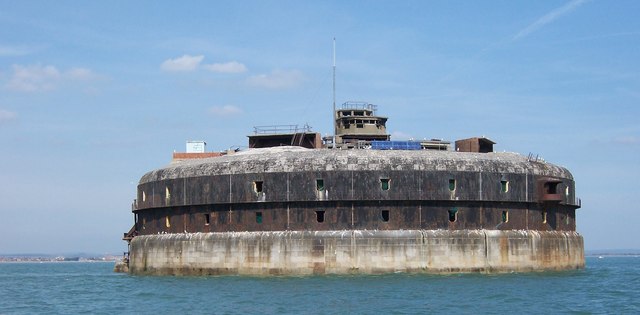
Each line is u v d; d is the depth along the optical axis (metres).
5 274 131.38
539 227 75.00
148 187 79.00
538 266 73.19
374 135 87.56
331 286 61.00
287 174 70.00
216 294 57.69
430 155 71.44
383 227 69.62
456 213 70.81
